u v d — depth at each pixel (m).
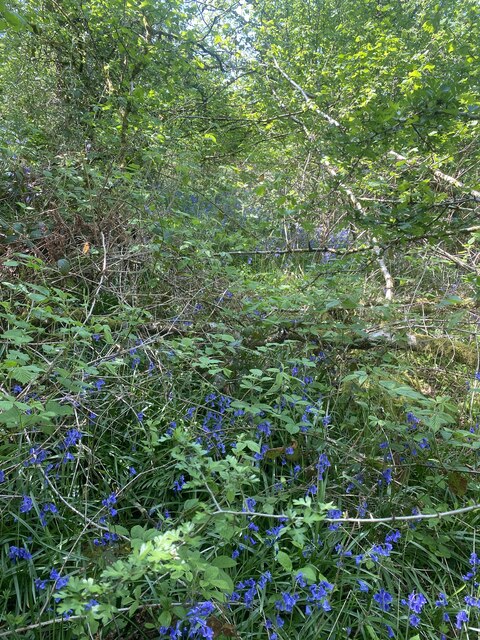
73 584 1.48
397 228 3.33
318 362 3.41
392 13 8.60
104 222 3.95
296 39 8.26
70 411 1.96
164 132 5.30
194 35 5.77
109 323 3.26
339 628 2.08
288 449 2.66
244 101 7.30
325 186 3.96
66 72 6.23
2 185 3.93
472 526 2.58
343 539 2.40
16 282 3.35
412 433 3.07
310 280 4.39
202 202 5.85
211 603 1.69
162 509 2.52
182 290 3.91
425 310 4.33
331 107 6.07
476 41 5.71
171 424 2.71
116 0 5.08
